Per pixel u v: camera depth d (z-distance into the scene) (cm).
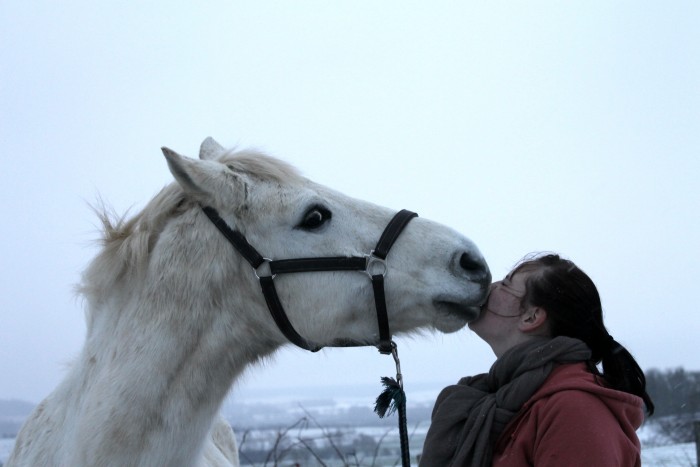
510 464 208
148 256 262
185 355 254
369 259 265
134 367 246
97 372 254
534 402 212
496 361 233
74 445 244
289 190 270
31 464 263
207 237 262
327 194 278
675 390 1264
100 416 240
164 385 249
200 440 258
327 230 269
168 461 247
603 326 235
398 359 272
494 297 251
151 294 256
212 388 261
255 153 283
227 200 262
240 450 535
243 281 264
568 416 200
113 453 238
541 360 220
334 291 265
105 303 267
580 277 234
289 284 265
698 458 738
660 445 1000
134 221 275
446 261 264
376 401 254
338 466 560
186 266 259
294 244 265
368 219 274
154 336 251
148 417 244
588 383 207
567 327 231
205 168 259
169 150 251
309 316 266
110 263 265
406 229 273
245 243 262
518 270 246
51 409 273
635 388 231
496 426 218
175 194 271
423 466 228
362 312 267
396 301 266
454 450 224
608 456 192
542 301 233
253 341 271
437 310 264
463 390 233
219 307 262
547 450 199
